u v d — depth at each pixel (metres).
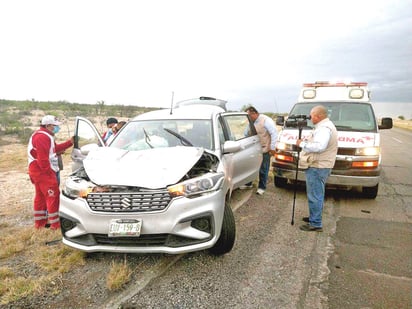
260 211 5.11
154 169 3.13
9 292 2.79
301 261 3.41
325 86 7.23
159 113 4.96
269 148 6.01
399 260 3.44
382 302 2.67
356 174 5.25
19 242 3.85
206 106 5.40
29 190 6.60
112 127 6.15
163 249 2.92
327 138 3.94
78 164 4.33
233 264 3.33
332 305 2.63
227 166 3.94
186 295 2.77
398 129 34.44
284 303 2.66
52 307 2.61
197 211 2.97
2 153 11.62
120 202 2.91
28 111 26.09
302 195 6.07
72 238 3.16
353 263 3.37
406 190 6.56
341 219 4.77
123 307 2.60
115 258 3.44
